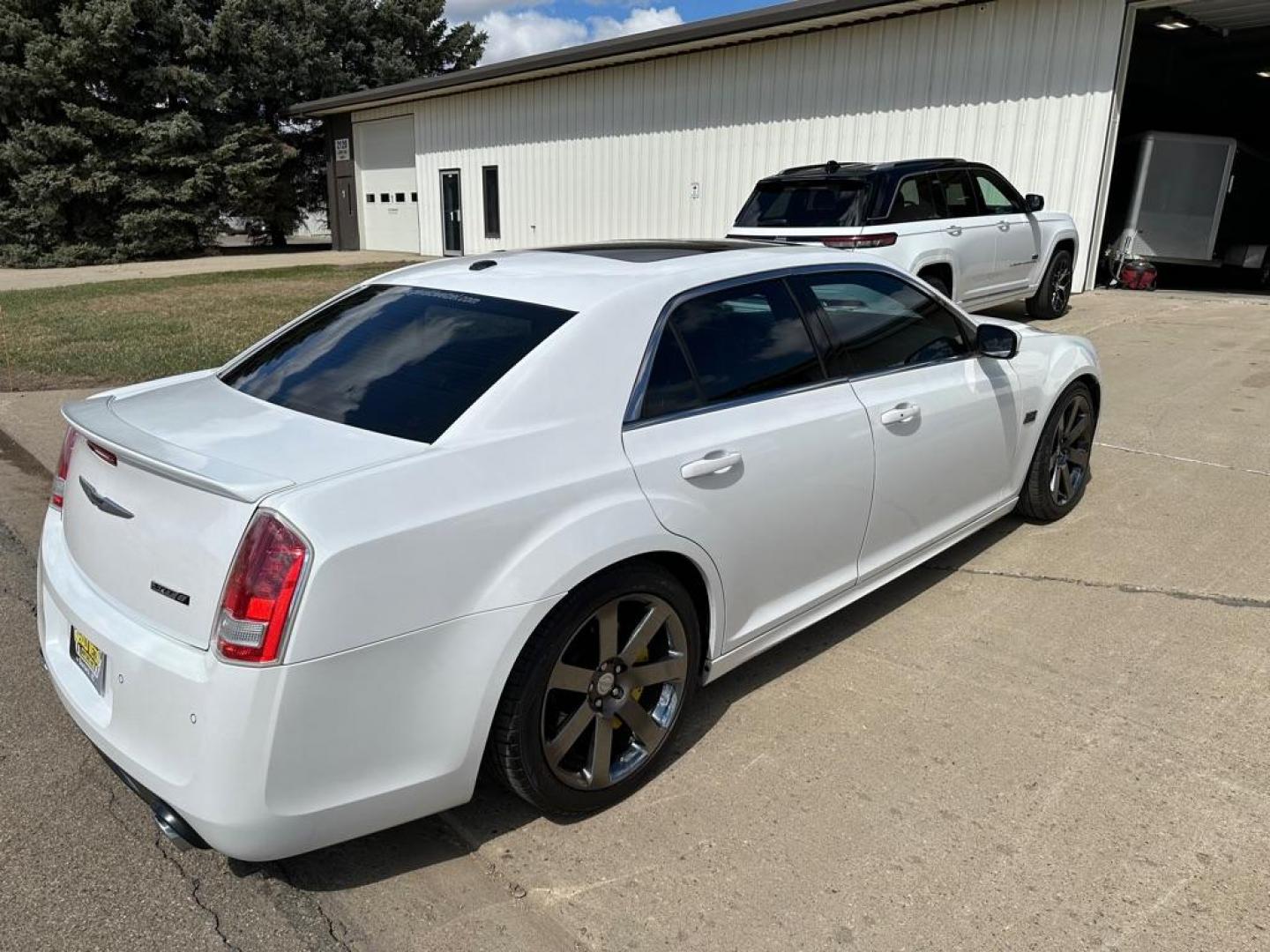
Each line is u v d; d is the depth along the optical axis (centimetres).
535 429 255
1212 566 430
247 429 256
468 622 232
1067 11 1167
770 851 256
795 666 354
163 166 2681
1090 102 1170
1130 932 225
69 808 278
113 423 263
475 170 2161
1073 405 481
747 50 1521
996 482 431
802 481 315
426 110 2261
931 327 395
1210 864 247
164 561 225
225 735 208
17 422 712
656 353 287
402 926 233
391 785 230
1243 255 1440
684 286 303
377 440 246
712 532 286
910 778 285
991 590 414
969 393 398
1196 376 771
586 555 248
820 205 835
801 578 330
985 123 1268
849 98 1405
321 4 3144
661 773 291
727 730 313
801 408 321
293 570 208
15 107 2539
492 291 304
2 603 413
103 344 1050
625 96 1745
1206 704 321
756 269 328
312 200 3225
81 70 2534
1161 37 1505
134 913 238
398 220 2492
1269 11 1282
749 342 316
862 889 241
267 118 3100
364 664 218
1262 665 346
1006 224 927
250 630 207
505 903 240
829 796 278
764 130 1528
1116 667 347
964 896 238
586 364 270
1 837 266
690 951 223
